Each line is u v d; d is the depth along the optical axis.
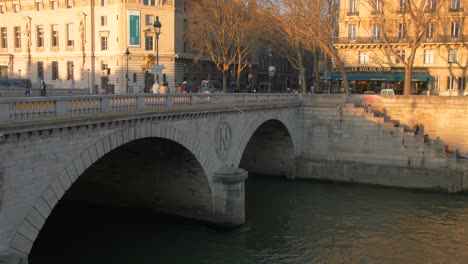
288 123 45.16
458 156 42.56
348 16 65.12
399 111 45.78
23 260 16.31
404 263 26.67
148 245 28.38
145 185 33.12
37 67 80.38
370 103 46.59
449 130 44.31
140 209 33.75
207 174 30.86
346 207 36.94
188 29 74.94
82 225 31.47
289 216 34.59
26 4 80.50
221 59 71.31
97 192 34.94
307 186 44.09
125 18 70.75
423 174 41.88
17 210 17.11
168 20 71.75
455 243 29.59
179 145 27.89
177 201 32.38
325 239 30.06
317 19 54.16
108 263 25.61
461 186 40.78
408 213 35.38
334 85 69.12
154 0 71.50
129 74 71.31
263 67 102.19
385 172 43.28
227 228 31.27
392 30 62.66
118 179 33.56
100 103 20.97
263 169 48.62
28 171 17.42
